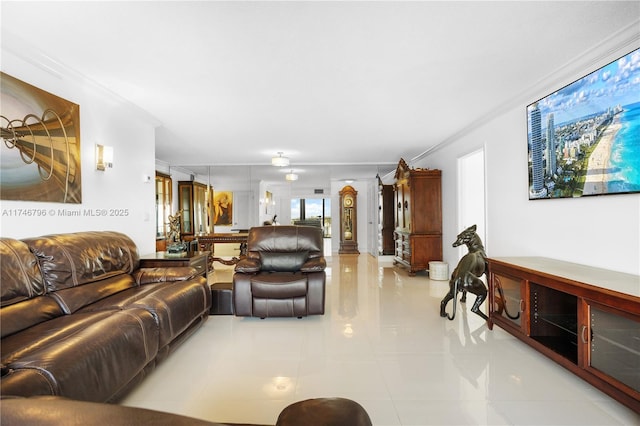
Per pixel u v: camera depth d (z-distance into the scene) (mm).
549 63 2658
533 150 3205
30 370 1413
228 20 2025
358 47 2379
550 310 2617
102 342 1749
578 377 2283
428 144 5750
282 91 3229
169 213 7035
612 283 2025
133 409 579
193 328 3016
